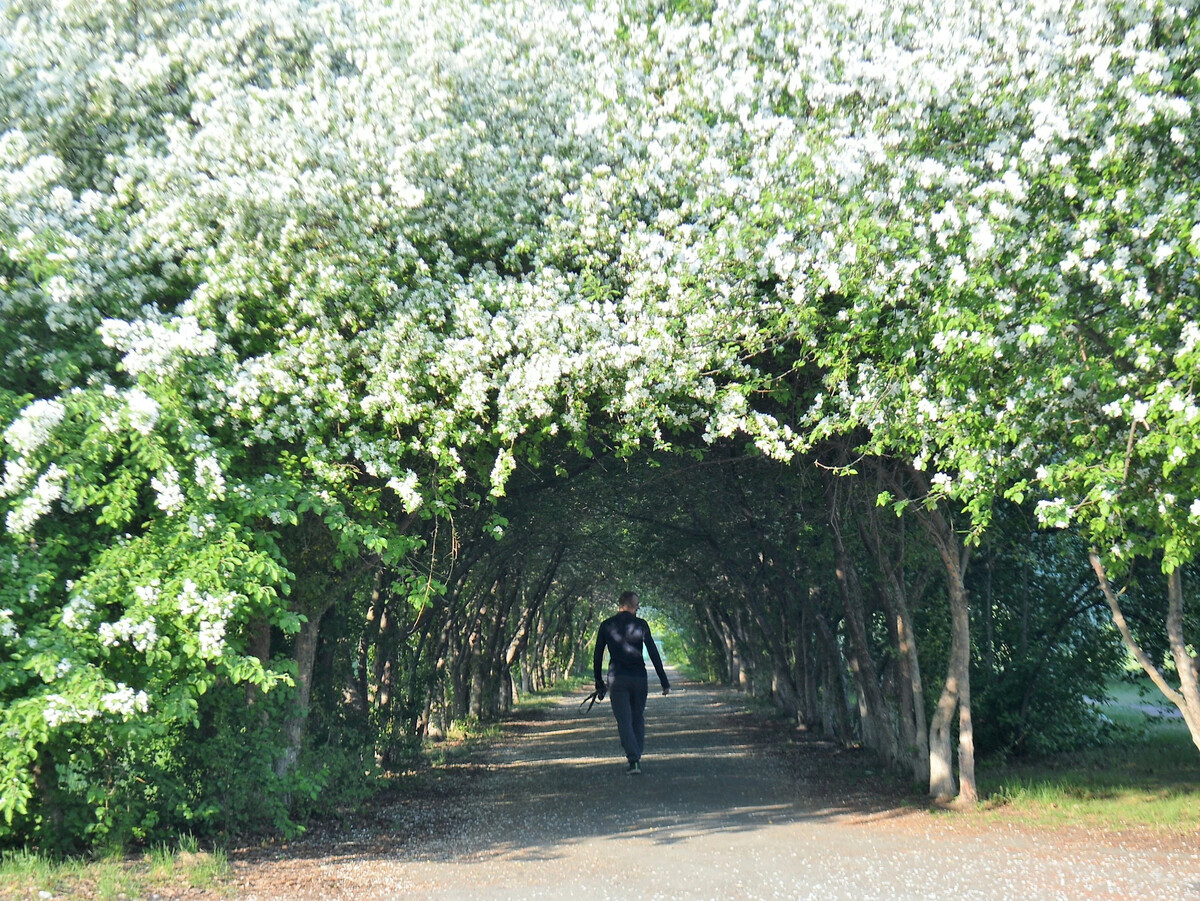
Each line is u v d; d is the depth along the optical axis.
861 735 22.45
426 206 10.55
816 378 11.47
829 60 9.01
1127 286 7.37
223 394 9.65
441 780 17.69
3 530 8.91
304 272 9.91
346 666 16.81
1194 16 7.43
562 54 10.72
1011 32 8.14
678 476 18.69
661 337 9.80
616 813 13.27
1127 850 9.60
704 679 70.00
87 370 9.69
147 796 9.94
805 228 9.14
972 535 9.15
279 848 10.52
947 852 9.71
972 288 7.80
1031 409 8.35
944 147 8.52
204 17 10.84
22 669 8.40
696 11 9.86
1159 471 7.70
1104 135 7.62
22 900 7.21
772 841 10.62
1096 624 18.47
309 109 10.12
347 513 11.04
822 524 17.86
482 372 10.14
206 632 8.40
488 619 33.41
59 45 10.23
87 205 9.48
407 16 10.52
